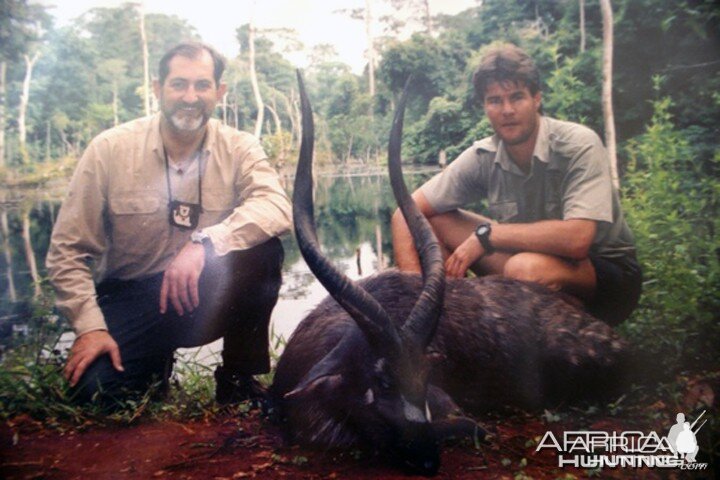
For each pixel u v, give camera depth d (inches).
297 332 132.7
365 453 116.3
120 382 140.1
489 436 121.0
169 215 141.3
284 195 143.0
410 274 135.4
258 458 117.2
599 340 138.1
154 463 116.3
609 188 147.3
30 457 120.0
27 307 161.2
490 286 141.6
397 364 107.3
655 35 165.0
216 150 142.8
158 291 142.8
